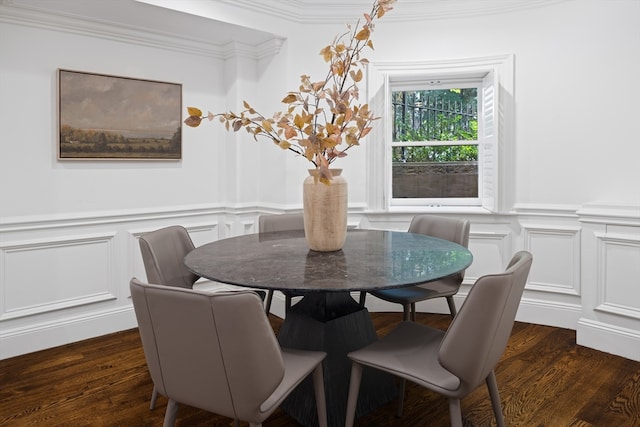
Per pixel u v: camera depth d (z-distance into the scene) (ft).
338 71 7.11
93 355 9.66
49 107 10.02
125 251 11.28
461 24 11.76
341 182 7.14
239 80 12.53
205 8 10.42
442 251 7.18
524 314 11.59
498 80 11.43
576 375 8.48
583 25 10.58
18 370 8.91
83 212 10.60
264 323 4.29
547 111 11.15
